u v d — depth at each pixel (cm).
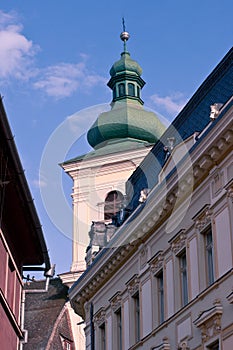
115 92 7350
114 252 3444
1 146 2280
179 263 2966
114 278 3566
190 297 2792
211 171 2725
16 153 2317
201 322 2620
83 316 4012
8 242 2842
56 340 6088
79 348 6147
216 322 2541
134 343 3259
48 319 6300
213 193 2711
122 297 3456
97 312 3716
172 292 2958
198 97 3134
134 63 7400
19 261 3086
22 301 3198
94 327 3766
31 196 2598
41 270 3206
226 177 2625
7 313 2758
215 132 2619
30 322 6306
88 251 3988
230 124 2534
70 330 6197
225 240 2577
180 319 2834
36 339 6112
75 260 6600
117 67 7375
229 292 2502
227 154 2630
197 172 2773
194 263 2795
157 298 3108
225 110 2564
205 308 2648
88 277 3775
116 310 3509
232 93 2864
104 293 3681
